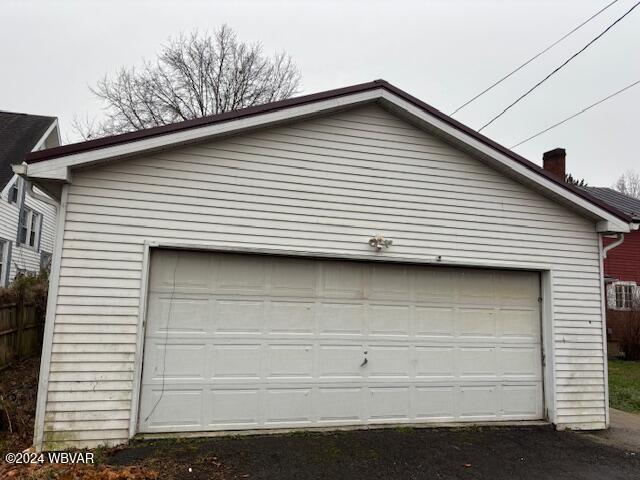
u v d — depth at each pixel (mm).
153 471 4781
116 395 5527
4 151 17938
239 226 6164
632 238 18812
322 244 6449
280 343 6340
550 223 7477
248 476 4801
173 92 23641
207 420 5953
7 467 4758
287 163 6422
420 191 6934
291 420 6266
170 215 5938
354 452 5609
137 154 5859
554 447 6223
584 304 7477
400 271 6945
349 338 6613
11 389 7836
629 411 8672
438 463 5430
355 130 6758
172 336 5949
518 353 7289
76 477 4516
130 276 5719
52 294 5438
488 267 7137
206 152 6145
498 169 7289
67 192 5605
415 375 6812
